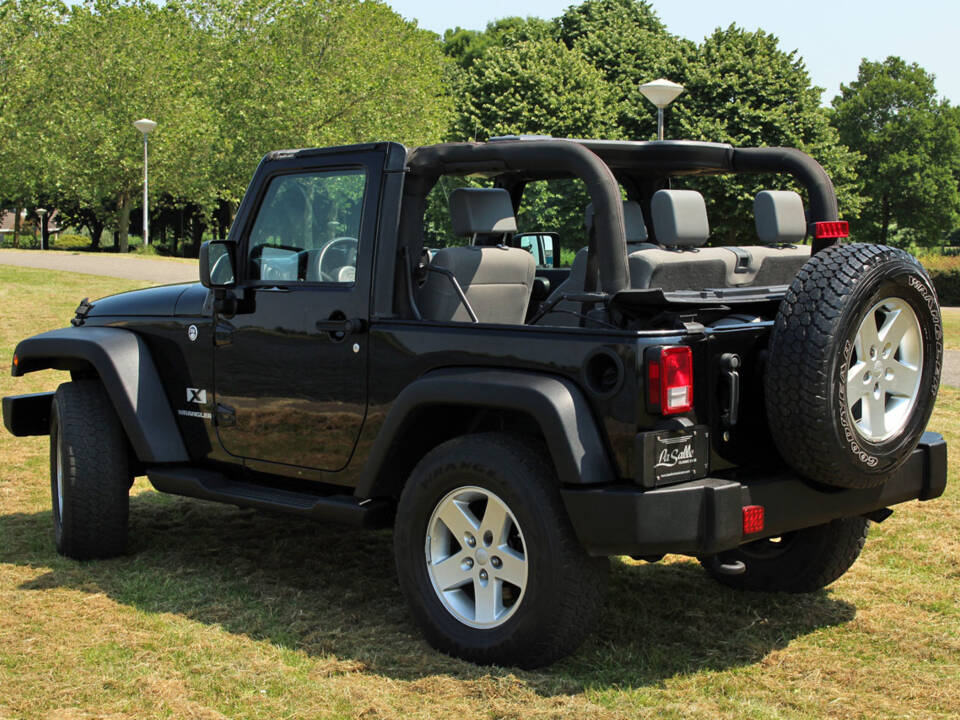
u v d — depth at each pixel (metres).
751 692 3.38
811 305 3.25
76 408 4.89
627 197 4.66
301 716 3.18
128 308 5.00
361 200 4.03
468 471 3.50
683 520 3.20
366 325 3.93
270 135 44.59
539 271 5.03
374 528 4.01
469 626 3.59
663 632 3.96
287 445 4.29
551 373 3.38
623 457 3.24
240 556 5.01
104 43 47.97
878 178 73.06
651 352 3.17
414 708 3.23
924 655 3.73
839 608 4.25
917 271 3.45
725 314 3.54
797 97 43.03
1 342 12.92
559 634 3.38
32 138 47.06
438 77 49.50
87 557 4.93
